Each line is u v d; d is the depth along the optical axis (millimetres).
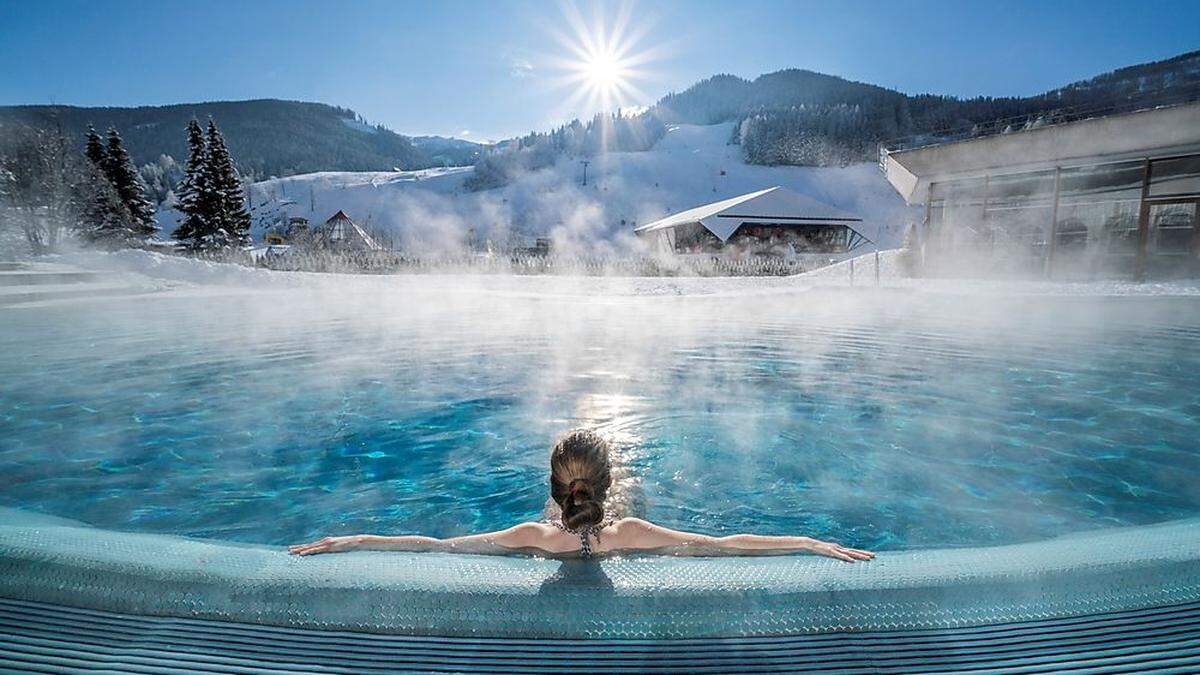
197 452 3834
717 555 2004
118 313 10711
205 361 6613
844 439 4066
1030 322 9797
